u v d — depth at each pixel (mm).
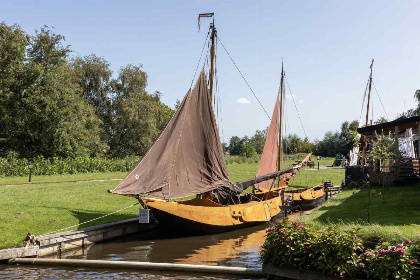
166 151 16547
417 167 21094
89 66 60938
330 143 83375
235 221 17141
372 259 7543
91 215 16453
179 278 9586
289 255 8477
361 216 13633
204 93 18516
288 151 69625
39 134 44500
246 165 51031
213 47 20438
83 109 51031
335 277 7801
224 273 9891
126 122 59500
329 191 27031
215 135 18781
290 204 21438
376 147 17172
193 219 15469
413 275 7086
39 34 47062
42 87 43938
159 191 15922
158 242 14656
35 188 22375
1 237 12398
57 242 12680
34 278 9648
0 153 43438
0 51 44094
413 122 20391
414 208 14078
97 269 10562
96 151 53688
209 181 18141
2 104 43250
